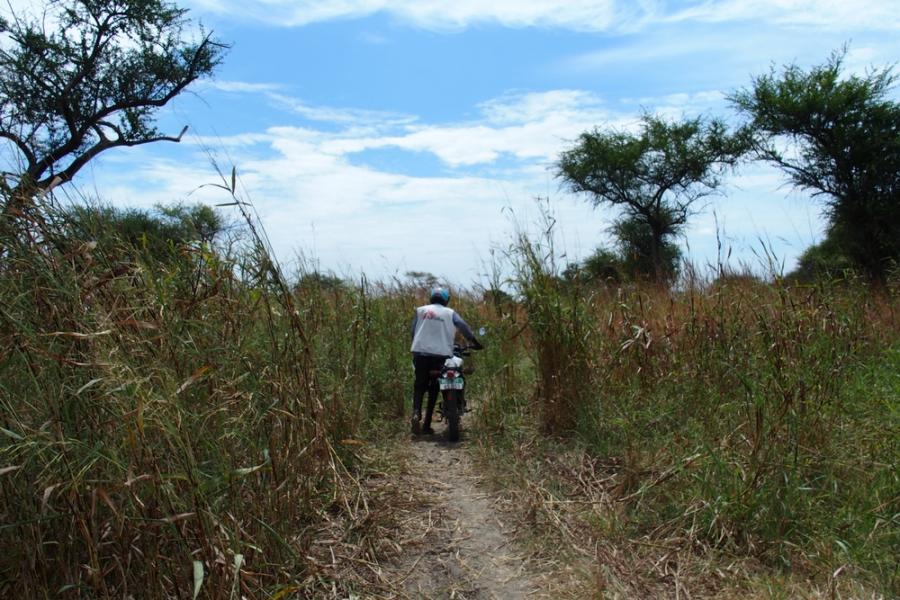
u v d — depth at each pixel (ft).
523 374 26.09
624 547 13.96
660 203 99.19
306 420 13.79
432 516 15.89
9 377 10.23
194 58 59.72
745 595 12.12
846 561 12.78
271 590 11.46
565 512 15.67
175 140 63.46
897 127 70.18
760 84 78.18
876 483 15.24
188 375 12.03
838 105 70.74
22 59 44.21
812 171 74.90
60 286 10.21
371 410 24.27
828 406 17.90
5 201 10.32
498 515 15.99
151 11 55.47
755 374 19.01
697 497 14.96
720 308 22.38
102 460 9.89
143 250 13.06
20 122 11.60
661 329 23.41
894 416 17.56
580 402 20.43
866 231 68.03
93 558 9.37
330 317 23.40
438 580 13.19
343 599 12.35
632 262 32.09
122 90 57.57
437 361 23.43
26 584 9.62
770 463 14.89
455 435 22.27
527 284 22.09
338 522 14.93
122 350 10.39
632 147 96.12
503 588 12.88
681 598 12.26
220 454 11.46
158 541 10.17
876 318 25.71
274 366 13.88
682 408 19.75
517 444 20.33
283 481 12.69
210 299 13.66
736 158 91.20
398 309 32.17
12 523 9.41
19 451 9.59
